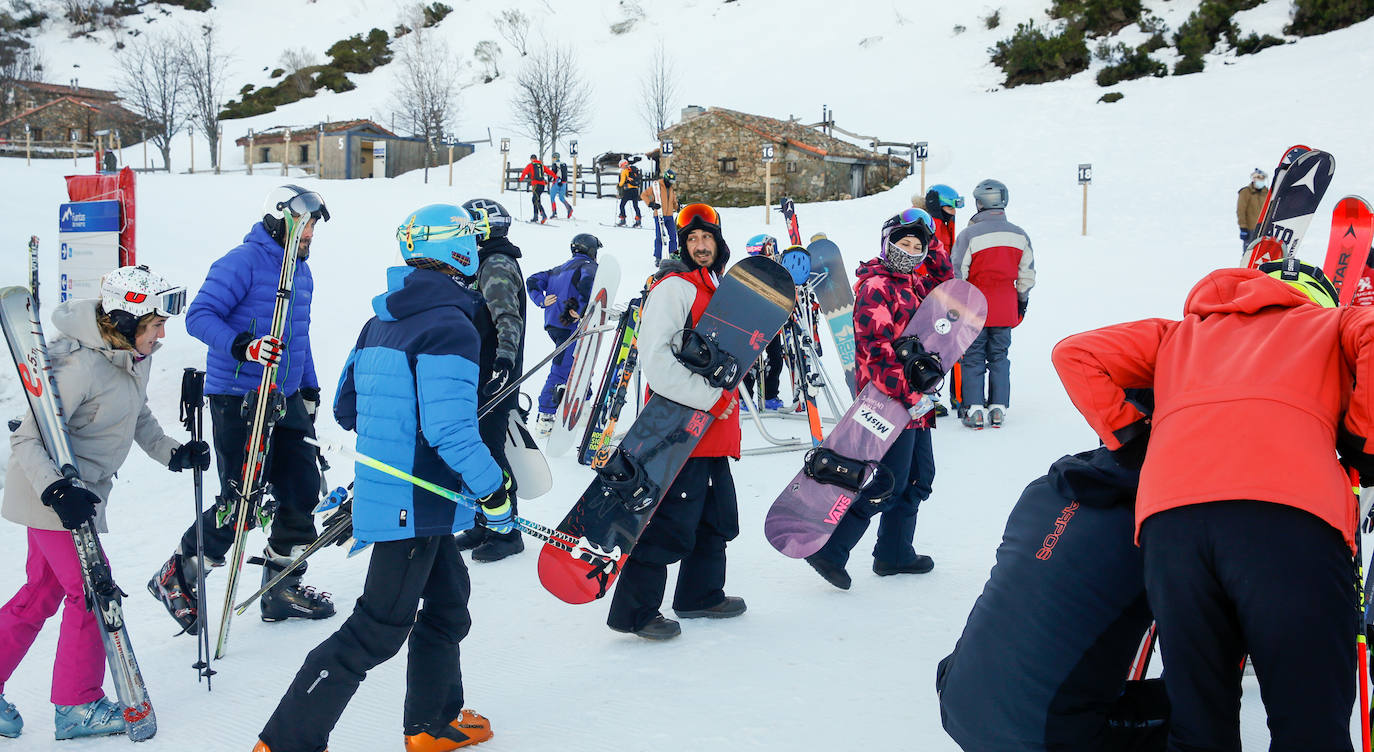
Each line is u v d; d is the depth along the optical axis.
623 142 37.19
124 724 2.94
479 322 4.07
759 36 44.75
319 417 7.43
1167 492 1.94
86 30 58.84
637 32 49.69
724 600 3.79
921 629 3.57
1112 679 2.16
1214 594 1.89
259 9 62.06
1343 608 1.81
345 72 52.50
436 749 2.78
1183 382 2.07
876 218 20.00
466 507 2.77
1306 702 1.79
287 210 3.30
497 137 40.00
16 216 13.05
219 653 3.49
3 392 6.94
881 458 3.87
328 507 3.18
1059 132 25.55
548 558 3.46
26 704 3.23
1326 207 16.78
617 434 6.77
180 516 5.59
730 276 3.50
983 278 6.65
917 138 27.84
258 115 47.88
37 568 3.02
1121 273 12.66
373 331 2.80
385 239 14.83
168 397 7.52
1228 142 21.67
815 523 3.85
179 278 10.73
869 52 38.94
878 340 3.85
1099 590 2.14
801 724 2.86
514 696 3.16
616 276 6.13
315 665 2.59
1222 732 1.93
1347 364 1.97
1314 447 1.88
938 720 2.86
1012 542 2.32
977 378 6.71
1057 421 6.84
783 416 7.39
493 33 53.31
